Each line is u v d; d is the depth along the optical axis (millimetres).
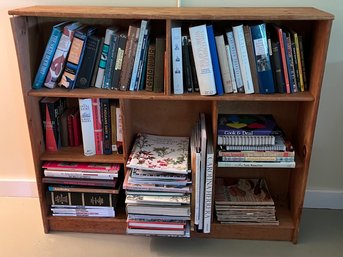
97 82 1638
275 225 1784
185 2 1697
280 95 1550
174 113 1867
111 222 1826
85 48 1576
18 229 1880
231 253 1738
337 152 1931
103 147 1750
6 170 2094
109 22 1735
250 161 1646
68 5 1729
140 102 1853
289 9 1583
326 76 1778
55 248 1762
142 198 1644
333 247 1773
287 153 1633
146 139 1859
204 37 1460
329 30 1412
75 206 1800
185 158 1708
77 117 1787
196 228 1734
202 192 1645
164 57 1524
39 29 1708
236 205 1775
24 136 2016
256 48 1489
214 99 1527
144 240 1819
